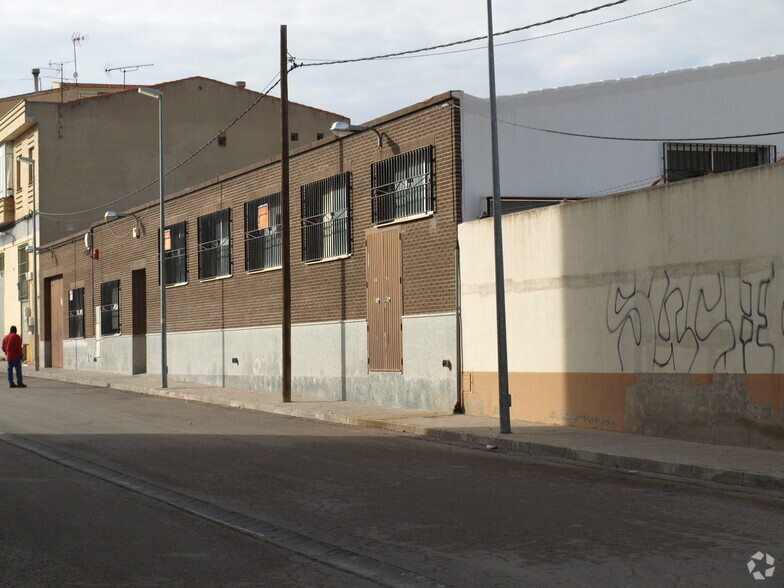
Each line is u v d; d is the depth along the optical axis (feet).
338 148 76.48
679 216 48.78
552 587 22.11
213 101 158.40
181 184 156.25
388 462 43.88
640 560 24.50
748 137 70.18
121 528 29.63
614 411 52.54
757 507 32.17
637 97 69.31
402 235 68.90
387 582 22.81
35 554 26.13
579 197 67.46
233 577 23.47
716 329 46.65
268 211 88.43
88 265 137.39
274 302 87.20
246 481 38.34
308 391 81.35
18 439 53.67
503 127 65.51
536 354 58.03
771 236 43.98
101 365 132.87
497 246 52.49
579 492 35.37
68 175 152.46
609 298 52.90
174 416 68.49
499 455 46.85
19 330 169.27
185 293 106.01
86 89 186.39
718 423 46.55
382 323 71.31
